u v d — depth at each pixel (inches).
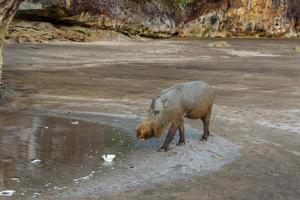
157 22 1813.5
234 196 271.6
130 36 1696.6
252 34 2343.8
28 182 281.6
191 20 2193.7
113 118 465.7
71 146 360.2
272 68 997.8
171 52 1288.1
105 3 1599.4
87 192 270.7
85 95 598.5
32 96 576.1
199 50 1390.3
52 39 1409.9
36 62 929.5
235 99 603.5
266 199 268.5
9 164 311.9
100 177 295.6
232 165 329.7
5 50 1080.8
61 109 502.9
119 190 276.1
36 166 310.2
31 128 412.2
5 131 398.0
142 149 360.8
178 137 399.5
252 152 364.8
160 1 1879.9
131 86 686.5
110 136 395.2
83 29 1544.0
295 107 558.9
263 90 688.4
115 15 1621.6
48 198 259.4
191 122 461.1
